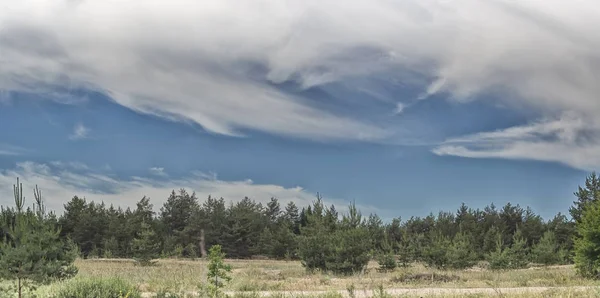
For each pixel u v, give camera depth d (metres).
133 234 77.38
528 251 58.16
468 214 89.62
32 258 21.56
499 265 44.97
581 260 28.23
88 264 44.28
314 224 37.47
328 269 34.38
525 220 91.00
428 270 39.75
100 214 83.75
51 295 14.76
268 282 24.11
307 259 35.62
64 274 22.94
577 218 63.44
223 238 79.44
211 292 13.85
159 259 58.59
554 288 19.98
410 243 49.78
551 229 77.56
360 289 21.19
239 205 87.44
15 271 20.42
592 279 26.19
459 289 21.31
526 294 18.16
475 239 71.56
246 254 81.12
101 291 15.03
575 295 17.80
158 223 86.75
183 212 93.62
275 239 75.44
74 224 82.25
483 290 20.70
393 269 40.34
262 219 95.00
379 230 42.25
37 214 23.12
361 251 34.72
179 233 73.62
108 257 68.94
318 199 38.34
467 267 44.06
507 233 89.50
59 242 23.55
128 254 72.94
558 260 52.22
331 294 17.23
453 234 75.00
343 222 36.53
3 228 22.36
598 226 27.77
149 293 18.70
